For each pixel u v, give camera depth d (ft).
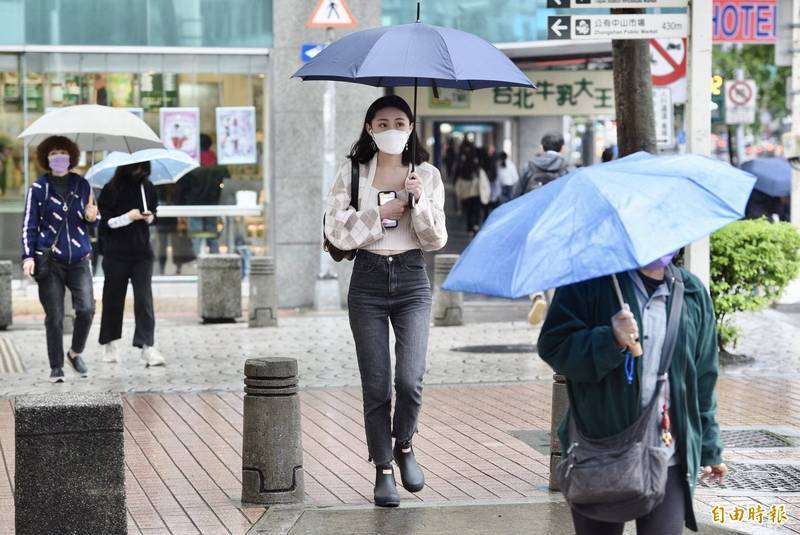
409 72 43.39
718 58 202.69
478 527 44.32
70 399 38.91
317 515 46.11
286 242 119.44
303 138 118.93
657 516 30.09
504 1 124.98
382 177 45.70
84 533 38.24
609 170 29.14
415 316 45.75
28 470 37.96
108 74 118.42
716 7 116.37
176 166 89.61
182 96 119.14
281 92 118.62
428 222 44.78
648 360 29.76
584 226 27.55
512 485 51.24
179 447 58.39
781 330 101.19
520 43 125.49
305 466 54.90
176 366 82.64
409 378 45.62
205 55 119.03
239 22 118.73
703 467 31.55
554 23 58.08
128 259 81.97
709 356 30.81
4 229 117.29
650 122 64.34
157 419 65.00
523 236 28.04
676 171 29.25
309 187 119.44
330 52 45.16
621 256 26.86
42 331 102.89
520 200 29.78
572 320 30.01
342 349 90.58
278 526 44.68
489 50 45.24
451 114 153.17
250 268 103.76
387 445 46.73
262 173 120.26
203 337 97.55
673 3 57.62
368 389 46.14
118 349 85.76
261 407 47.93
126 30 118.01
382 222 45.11
